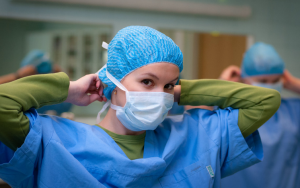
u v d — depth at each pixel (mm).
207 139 1072
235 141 1053
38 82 914
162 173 999
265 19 2912
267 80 1970
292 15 2992
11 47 2348
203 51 2764
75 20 2465
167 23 2672
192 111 1190
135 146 1004
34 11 2385
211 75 2797
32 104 886
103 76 1012
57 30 2436
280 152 1794
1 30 2324
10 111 812
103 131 1004
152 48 908
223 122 1086
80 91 1028
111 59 956
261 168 1733
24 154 840
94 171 922
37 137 858
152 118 926
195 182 1003
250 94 1056
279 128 1829
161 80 921
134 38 927
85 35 2496
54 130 922
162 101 919
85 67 2500
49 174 874
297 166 1832
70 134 977
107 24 2535
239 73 2172
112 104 996
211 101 1102
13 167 844
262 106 1034
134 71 925
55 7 2424
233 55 2842
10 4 2336
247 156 1053
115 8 2549
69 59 2469
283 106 1935
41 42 2410
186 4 2639
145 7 2557
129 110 928
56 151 884
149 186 959
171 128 1085
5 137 840
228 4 2785
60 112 2312
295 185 1814
